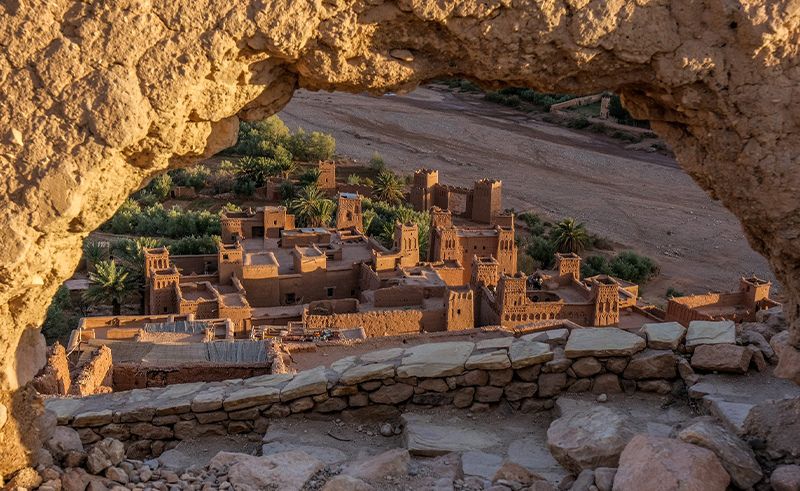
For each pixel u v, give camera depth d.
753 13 6.87
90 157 6.38
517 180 86.38
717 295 45.19
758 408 7.97
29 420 7.45
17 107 6.30
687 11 7.04
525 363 9.31
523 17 6.94
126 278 44.53
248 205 71.81
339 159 86.56
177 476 7.85
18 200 6.30
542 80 7.37
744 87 7.13
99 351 17.09
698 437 7.14
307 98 112.31
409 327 37.84
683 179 88.69
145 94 6.48
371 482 7.70
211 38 6.51
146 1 6.43
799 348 7.63
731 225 75.00
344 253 50.19
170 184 72.50
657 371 9.30
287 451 8.36
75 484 7.38
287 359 15.77
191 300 39.06
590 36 6.98
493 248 53.03
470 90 123.00
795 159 7.19
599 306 41.28
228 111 7.02
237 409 9.23
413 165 89.00
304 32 6.70
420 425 9.02
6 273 6.32
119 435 9.03
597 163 92.81
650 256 66.56
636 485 6.63
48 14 6.33
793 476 6.89
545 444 8.68
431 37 7.11
